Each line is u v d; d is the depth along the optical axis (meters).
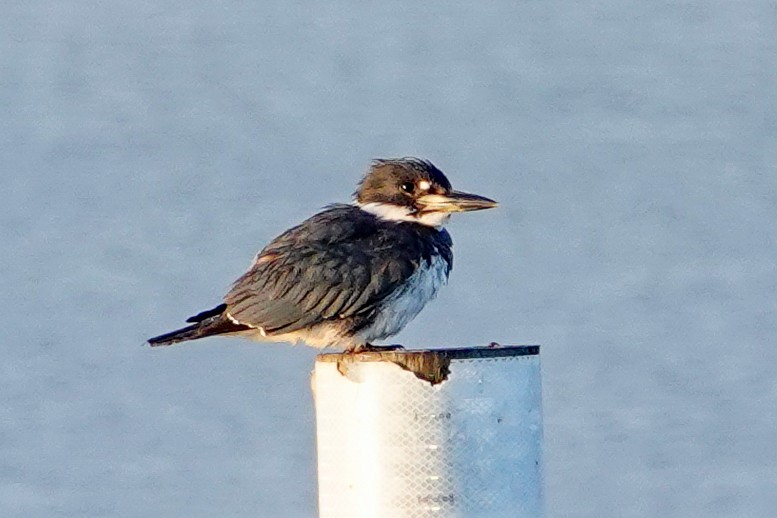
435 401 9.47
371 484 9.58
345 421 9.69
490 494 9.54
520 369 9.64
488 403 9.52
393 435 9.52
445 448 9.48
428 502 9.49
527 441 9.70
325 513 9.95
